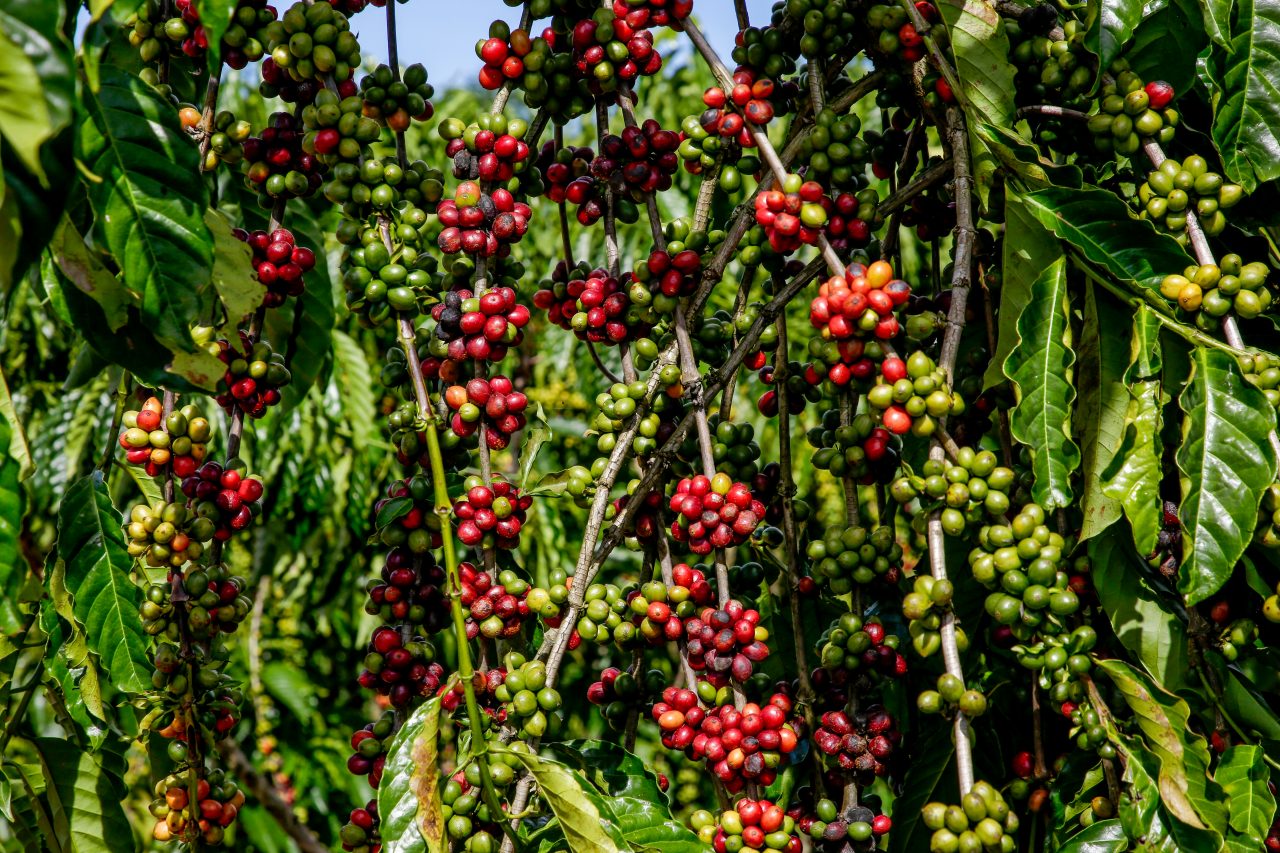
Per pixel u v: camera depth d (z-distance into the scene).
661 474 1.56
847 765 1.44
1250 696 1.47
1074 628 1.47
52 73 1.02
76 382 1.69
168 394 1.54
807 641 1.82
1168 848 1.30
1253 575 1.41
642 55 1.54
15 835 1.74
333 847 4.14
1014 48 1.53
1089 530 1.42
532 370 4.62
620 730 1.65
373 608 1.55
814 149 1.52
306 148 1.49
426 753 1.36
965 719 1.27
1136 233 1.40
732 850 1.38
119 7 1.26
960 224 1.45
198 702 1.56
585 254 4.17
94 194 1.30
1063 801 1.48
